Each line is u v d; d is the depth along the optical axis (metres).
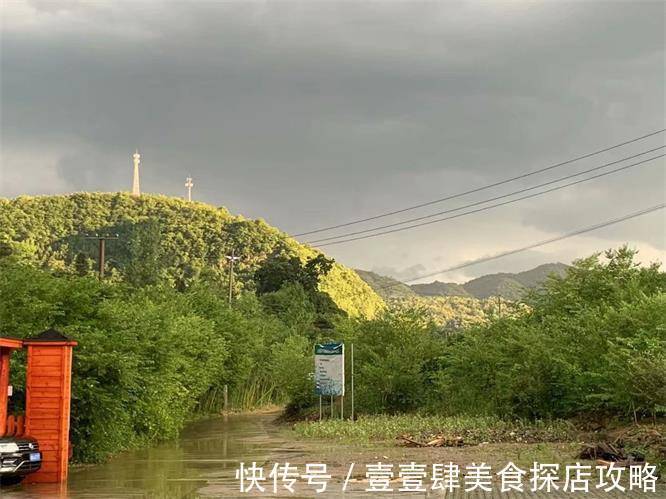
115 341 18.62
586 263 28.66
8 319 17.34
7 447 13.76
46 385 15.05
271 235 117.56
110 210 117.94
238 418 41.97
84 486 14.45
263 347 52.69
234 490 13.80
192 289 48.50
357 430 25.62
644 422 21.45
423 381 33.66
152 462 18.77
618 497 12.61
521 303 30.83
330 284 114.75
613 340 22.25
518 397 26.02
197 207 122.75
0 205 114.88
